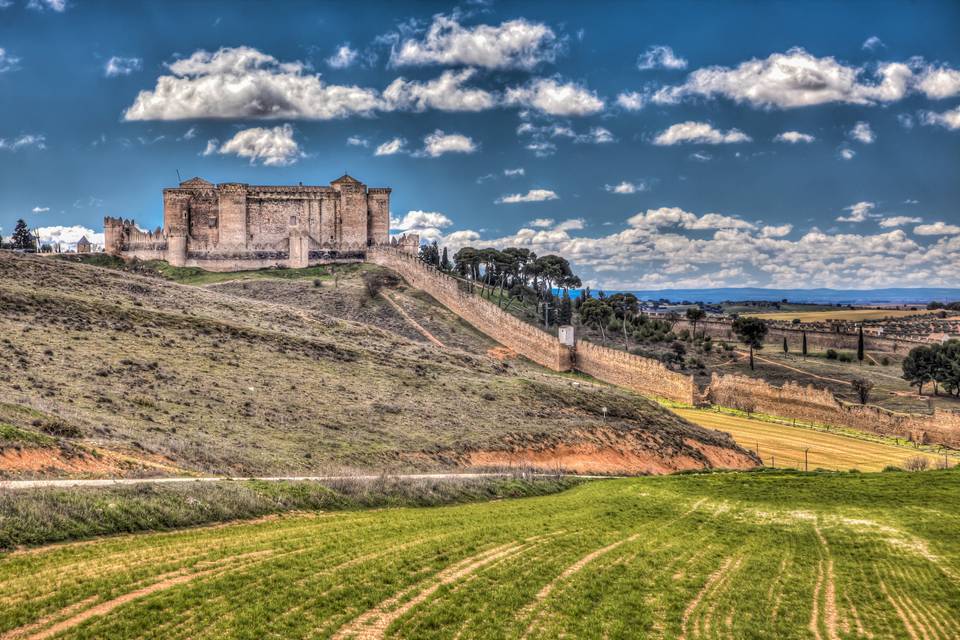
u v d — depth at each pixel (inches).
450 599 1210.0
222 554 1323.8
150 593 1130.7
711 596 1306.6
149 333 3321.9
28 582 1120.2
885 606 1274.6
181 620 1054.4
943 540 1700.3
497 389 3641.7
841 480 2527.1
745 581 1391.5
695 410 4697.3
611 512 1982.0
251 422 2464.3
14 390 2192.4
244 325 3885.3
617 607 1226.0
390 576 1288.1
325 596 1178.0
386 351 4052.7
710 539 1713.8
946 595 1332.4
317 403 2839.6
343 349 3767.2
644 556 1534.2
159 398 2488.9
